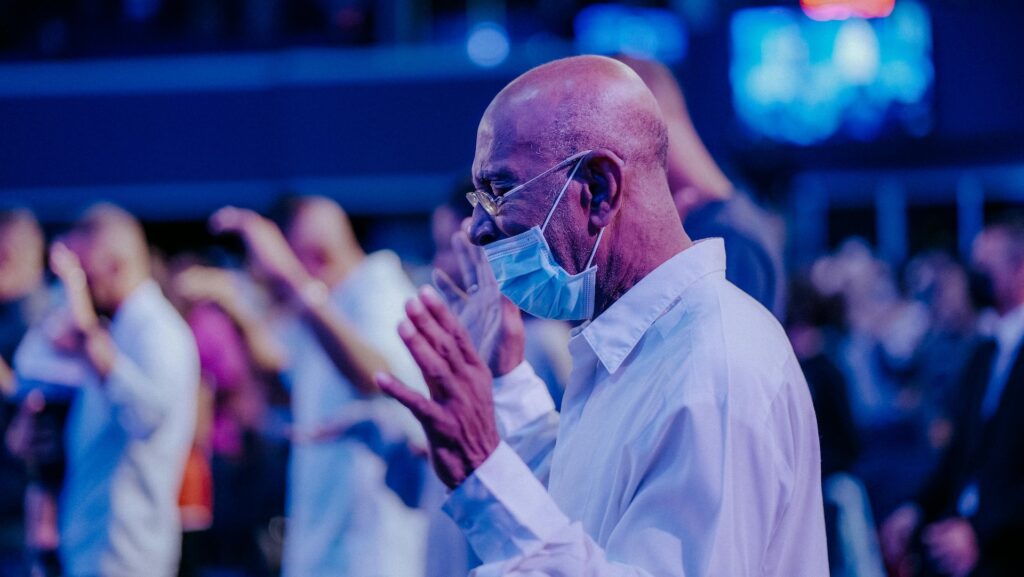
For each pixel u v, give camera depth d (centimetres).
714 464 147
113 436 397
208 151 1033
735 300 165
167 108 1037
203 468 463
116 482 397
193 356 423
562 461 173
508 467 148
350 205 1029
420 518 373
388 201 1027
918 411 736
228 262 850
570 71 167
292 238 403
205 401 465
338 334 342
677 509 147
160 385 401
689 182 242
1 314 469
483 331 214
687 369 154
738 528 146
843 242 1048
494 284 213
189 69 1041
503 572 144
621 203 165
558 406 306
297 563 377
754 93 1000
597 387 170
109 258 411
